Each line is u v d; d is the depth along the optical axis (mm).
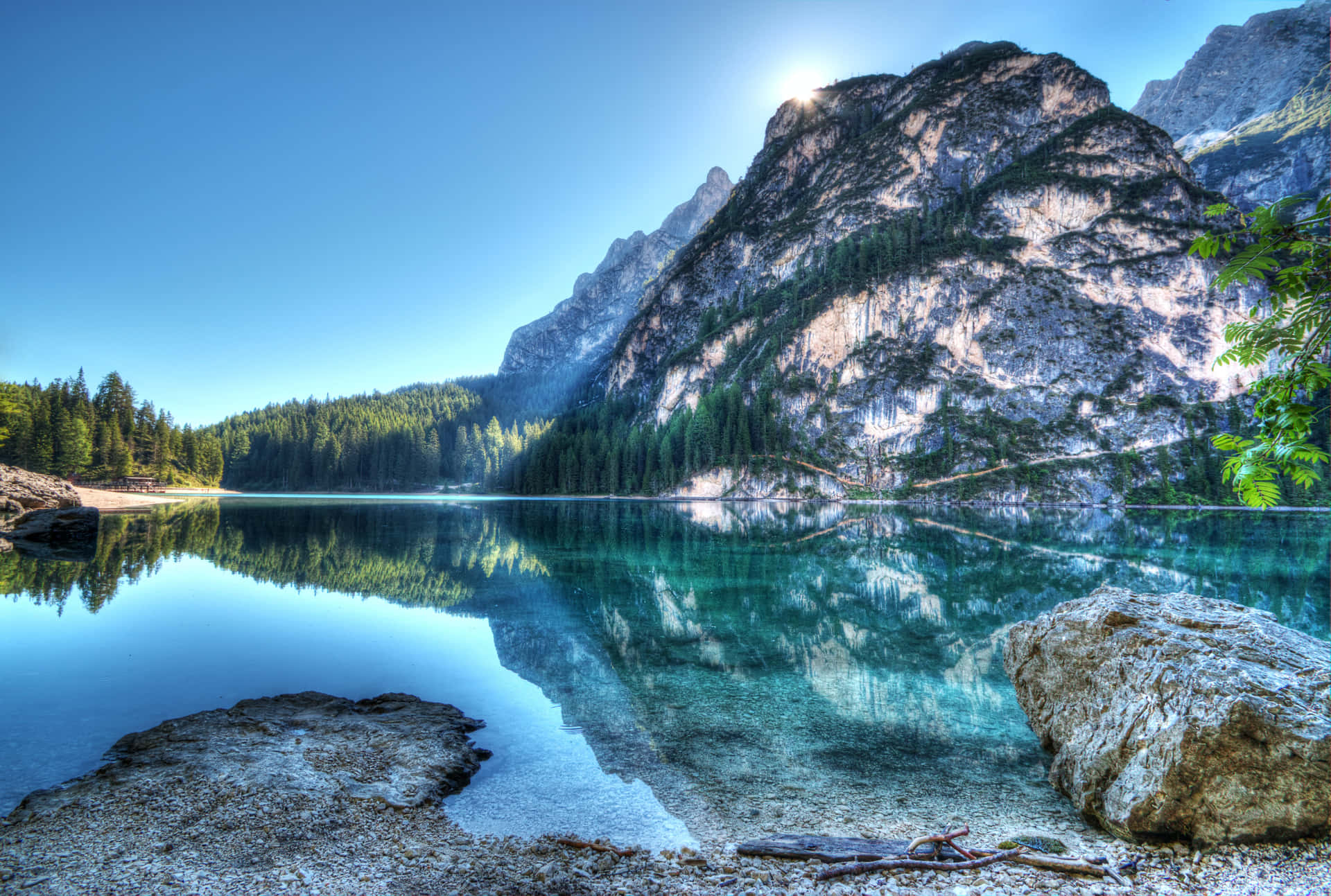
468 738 10070
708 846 7000
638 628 17266
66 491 42812
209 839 6695
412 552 31938
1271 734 6352
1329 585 23078
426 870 6312
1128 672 7992
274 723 10102
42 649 14023
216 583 22438
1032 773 9000
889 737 10211
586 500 110750
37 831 6750
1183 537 43406
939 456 117500
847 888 6094
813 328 140125
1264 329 2809
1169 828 6684
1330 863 5891
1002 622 18188
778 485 116125
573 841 7000
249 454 149500
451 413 183875
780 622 18078
